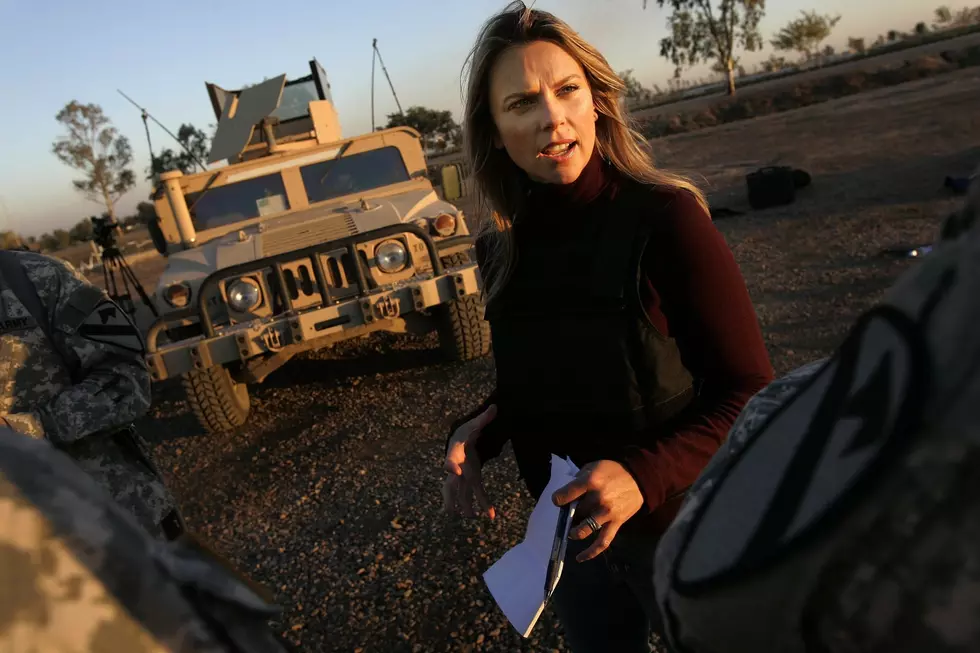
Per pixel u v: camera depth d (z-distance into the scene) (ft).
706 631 1.21
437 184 19.47
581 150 3.76
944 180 26.32
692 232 3.53
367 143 18.84
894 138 41.01
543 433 4.18
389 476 11.80
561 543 3.20
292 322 14.20
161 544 1.39
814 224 24.48
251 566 9.82
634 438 3.79
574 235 3.84
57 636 1.08
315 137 20.01
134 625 1.18
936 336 0.92
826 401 1.10
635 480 3.29
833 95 82.99
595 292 3.71
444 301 14.89
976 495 0.87
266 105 18.15
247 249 15.39
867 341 1.04
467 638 7.42
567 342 3.85
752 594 1.09
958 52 83.61
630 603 4.39
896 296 1.01
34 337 5.10
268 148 19.35
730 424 3.45
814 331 14.43
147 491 5.31
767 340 14.44
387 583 8.67
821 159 39.70
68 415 4.90
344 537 10.04
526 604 3.33
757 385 3.54
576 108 3.73
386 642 7.63
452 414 14.11
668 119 92.94
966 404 0.87
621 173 3.89
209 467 13.96
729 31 128.77
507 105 3.79
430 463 11.96
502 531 9.25
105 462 5.15
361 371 18.26
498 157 4.13
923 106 52.70
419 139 19.17
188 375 15.14
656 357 3.71
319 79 20.89
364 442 13.61
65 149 167.32
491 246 4.34
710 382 3.66
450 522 9.76
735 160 48.55
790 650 1.09
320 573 9.24
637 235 3.61
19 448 1.27
